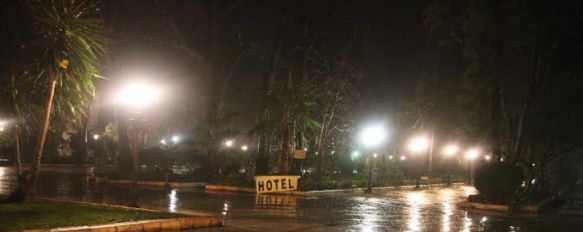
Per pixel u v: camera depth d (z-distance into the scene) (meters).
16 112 21.70
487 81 30.70
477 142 39.09
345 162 40.12
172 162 45.84
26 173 18.33
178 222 14.63
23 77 20.91
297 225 16.59
